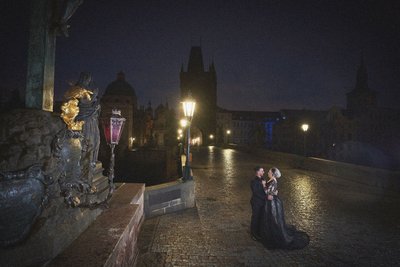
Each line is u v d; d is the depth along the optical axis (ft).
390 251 18.90
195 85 289.12
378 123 238.89
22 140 9.55
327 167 57.16
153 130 268.21
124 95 215.51
